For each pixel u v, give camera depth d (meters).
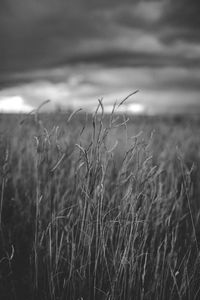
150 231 2.46
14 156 3.34
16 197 2.78
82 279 2.09
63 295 2.12
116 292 2.06
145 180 2.18
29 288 2.21
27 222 2.61
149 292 2.12
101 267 2.17
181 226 2.75
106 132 2.11
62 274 2.23
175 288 2.21
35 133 3.19
